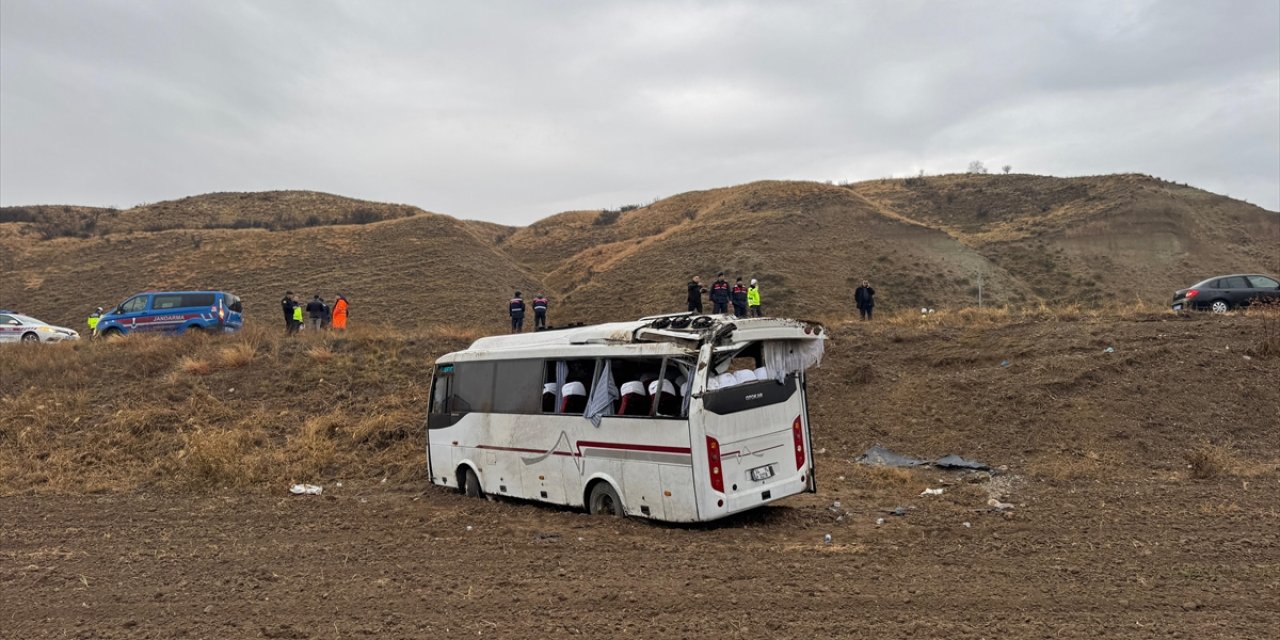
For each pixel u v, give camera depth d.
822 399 17.08
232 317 27.42
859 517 10.09
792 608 6.38
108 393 19.27
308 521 10.67
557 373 11.00
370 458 15.54
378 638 6.03
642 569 7.63
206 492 13.20
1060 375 15.89
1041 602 6.36
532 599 6.80
